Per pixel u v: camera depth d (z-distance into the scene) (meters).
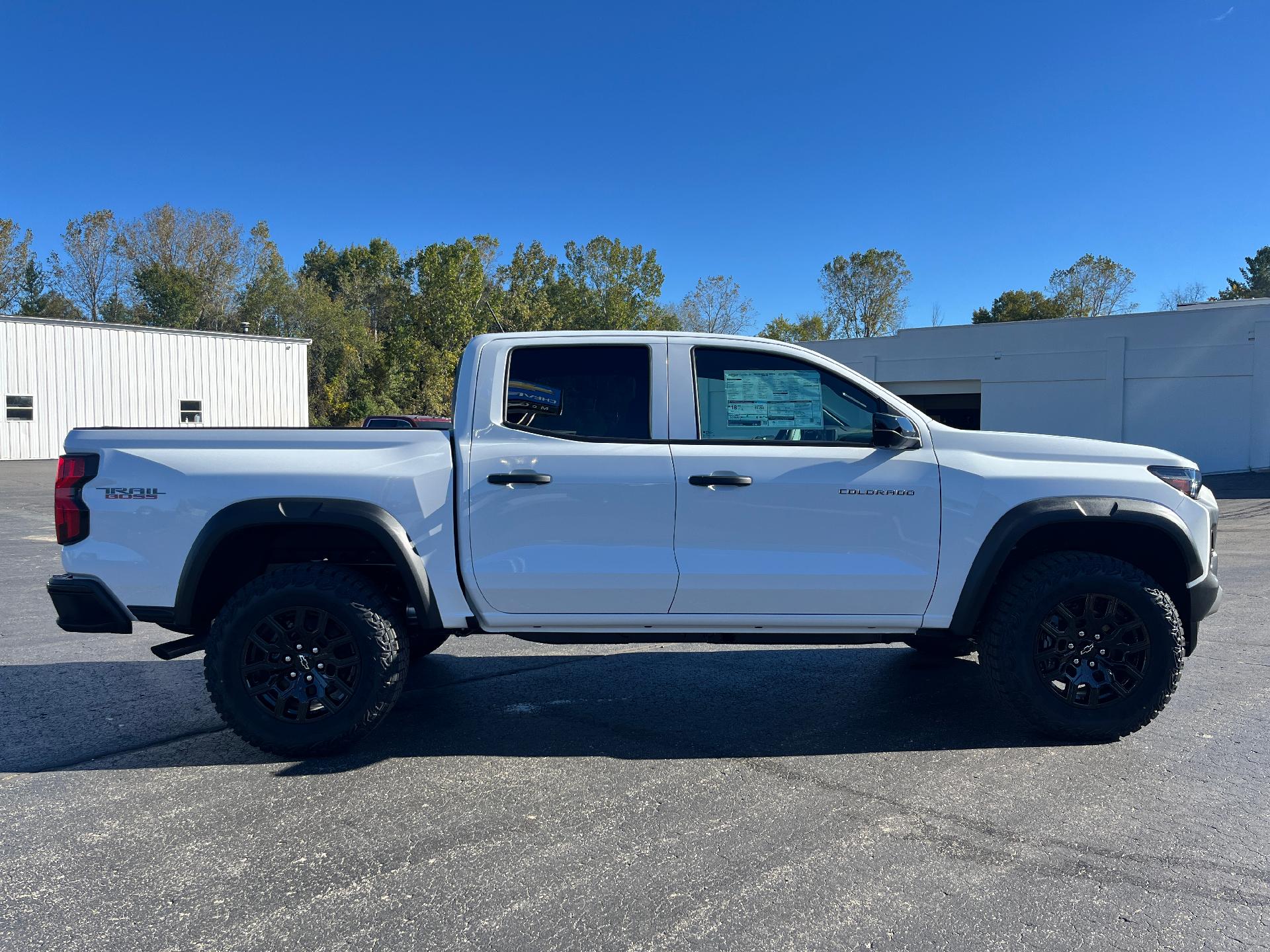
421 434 4.05
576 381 4.13
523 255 76.69
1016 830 3.17
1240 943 2.44
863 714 4.61
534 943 2.47
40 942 2.49
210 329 62.22
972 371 29.03
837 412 4.18
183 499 3.88
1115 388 26.50
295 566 3.97
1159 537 4.14
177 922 2.59
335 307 59.88
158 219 61.47
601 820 3.29
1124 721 3.97
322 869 2.92
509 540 3.96
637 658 5.89
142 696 5.03
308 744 3.86
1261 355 24.38
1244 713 4.53
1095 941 2.45
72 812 3.40
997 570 3.96
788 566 3.96
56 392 30.78
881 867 2.90
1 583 8.95
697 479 3.93
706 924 2.56
